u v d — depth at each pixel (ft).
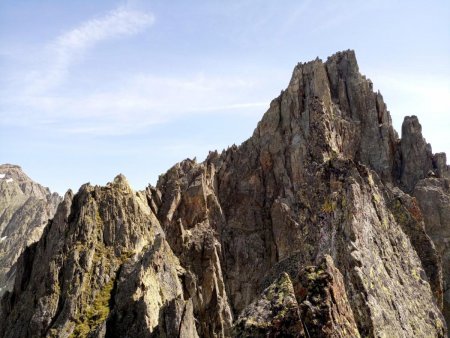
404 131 371.35
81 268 235.61
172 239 330.13
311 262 148.05
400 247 140.67
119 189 288.51
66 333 204.85
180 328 177.47
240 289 334.65
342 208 137.39
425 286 135.03
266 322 74.13
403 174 356.79
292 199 354.33
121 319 205.46
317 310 74.90
